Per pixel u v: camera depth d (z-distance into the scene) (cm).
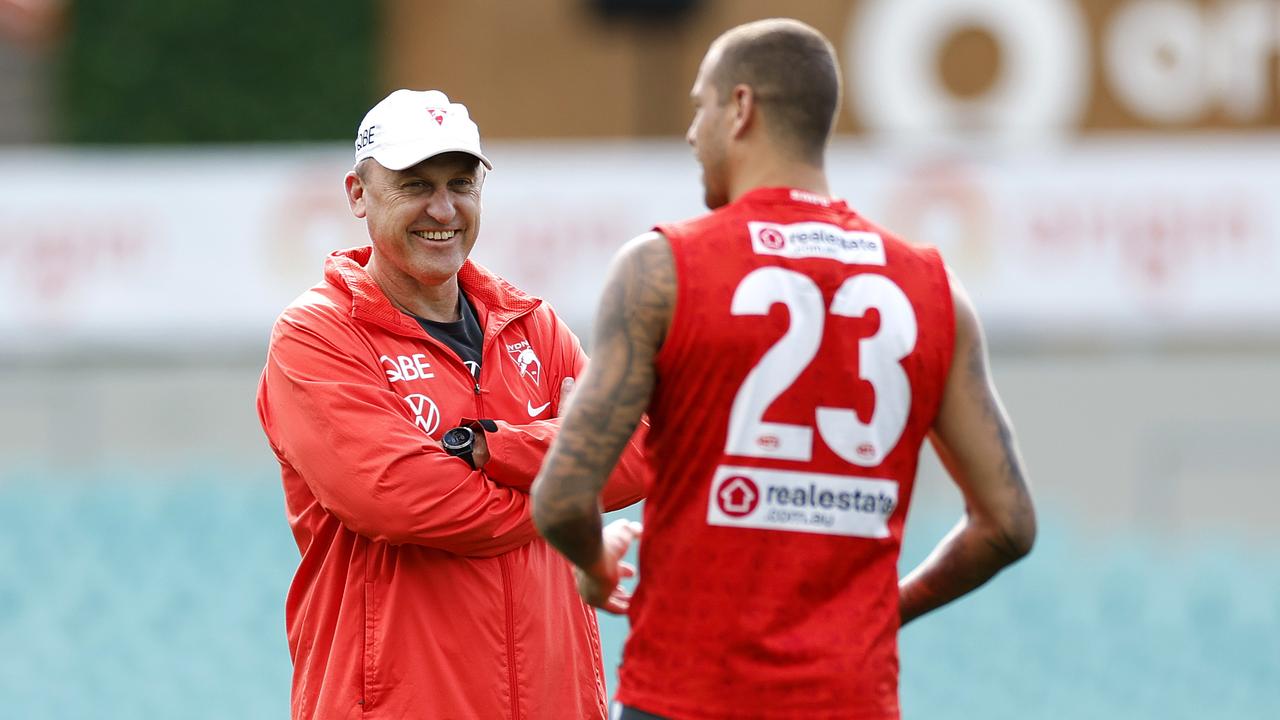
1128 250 4188
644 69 5931
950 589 1007
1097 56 5769
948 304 969
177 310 4438
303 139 6025
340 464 1150
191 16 6009
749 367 924
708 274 928
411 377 1197
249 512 3700
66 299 4450
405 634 1162
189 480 4122
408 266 1209
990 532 975
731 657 927
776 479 930
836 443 937
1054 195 4197
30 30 6025
